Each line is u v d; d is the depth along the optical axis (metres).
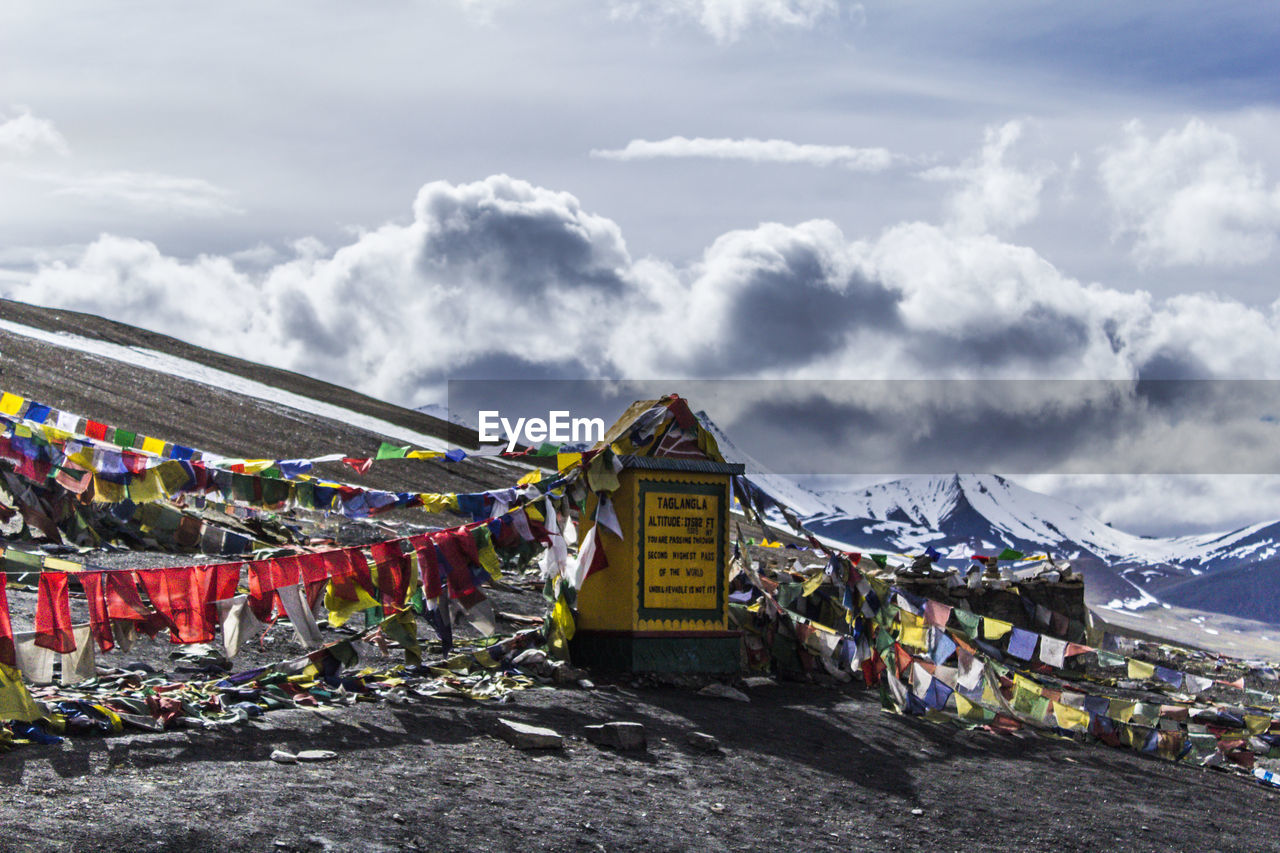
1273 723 14.43
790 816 8.57
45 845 5.84
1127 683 19.11
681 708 11.52
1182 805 11.02
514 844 7.01
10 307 70.44
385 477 47.00
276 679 10.00
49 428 10.95
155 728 8.25
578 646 13.09
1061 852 8.85
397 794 7.51
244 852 6.17
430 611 11.11
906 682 12.95
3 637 7.76
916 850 8.33
